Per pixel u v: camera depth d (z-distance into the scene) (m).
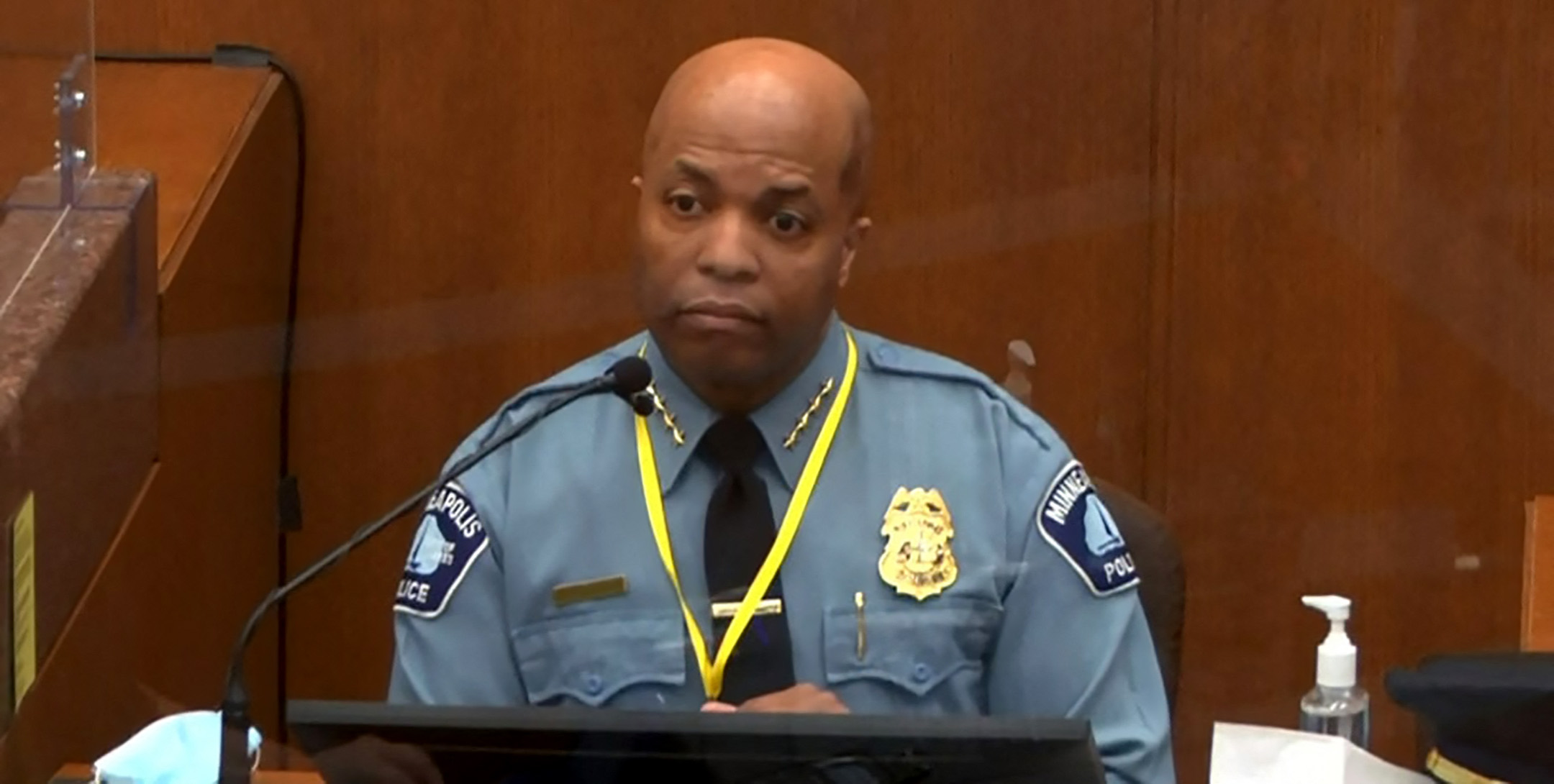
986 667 6.36
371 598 7.38
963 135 9.24
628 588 6.21
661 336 6.23
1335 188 9.48
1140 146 9.31
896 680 6.17
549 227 9.30
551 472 6.34
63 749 6.36
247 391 8.60
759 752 4.53
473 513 6.30
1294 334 9.59
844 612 6.22
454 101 9.31
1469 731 5.68
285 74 9.16
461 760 4.58
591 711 4.57
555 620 6.20
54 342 6.33
